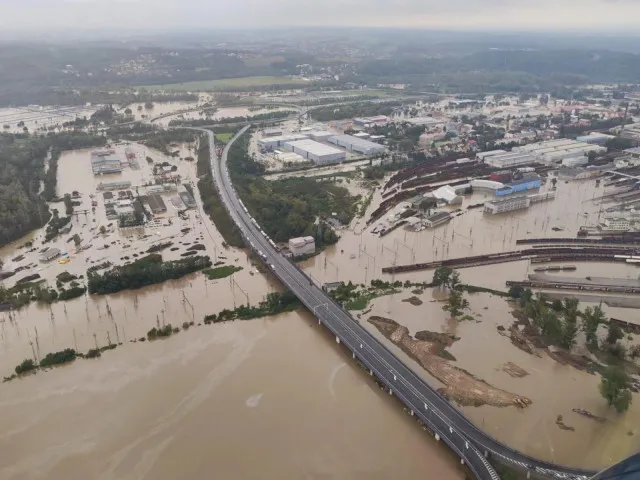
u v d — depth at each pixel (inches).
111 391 5767.7
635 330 6712.6
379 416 5388.8
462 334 6761.8
